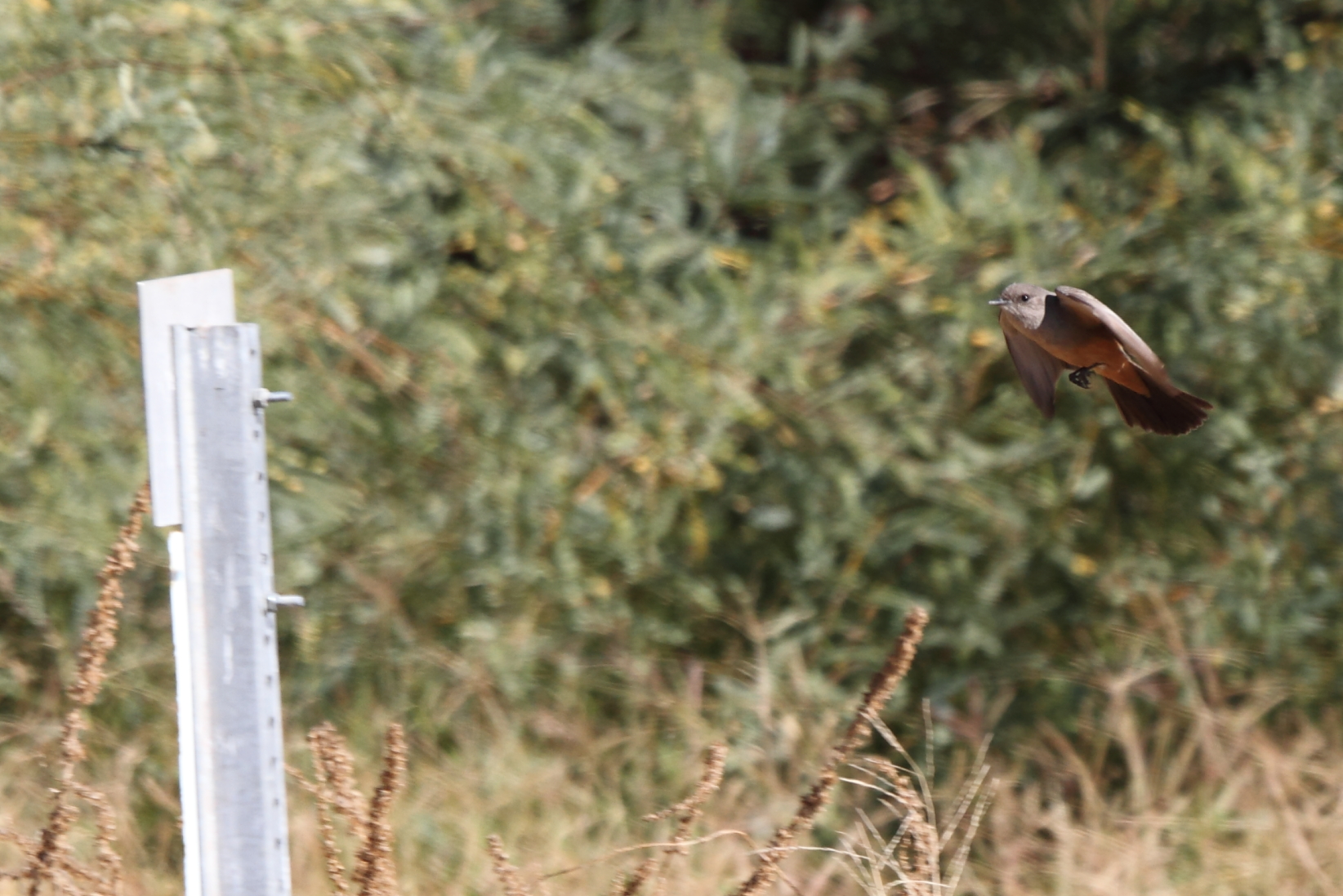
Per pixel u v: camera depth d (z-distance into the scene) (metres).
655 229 17.97
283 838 7.93
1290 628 17.00
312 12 16.19
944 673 17.77
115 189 15.18
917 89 22.83
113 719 16.14
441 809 15.27
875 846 15.25
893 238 18.06
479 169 17.00
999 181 18.05
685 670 17.89
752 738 16.84
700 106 18.97
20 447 15.42
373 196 16.78
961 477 17.19
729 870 14.75
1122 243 17.53
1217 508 17.56
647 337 17.11
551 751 17.00
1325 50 18.66
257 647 7.77
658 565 17.61
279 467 16.67
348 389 17.00
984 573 17.77
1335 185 17.62
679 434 17.16
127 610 16.09
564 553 17.30
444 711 17.08
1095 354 9.05
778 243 18.38
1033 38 21.48
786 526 17.92
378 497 17.31
